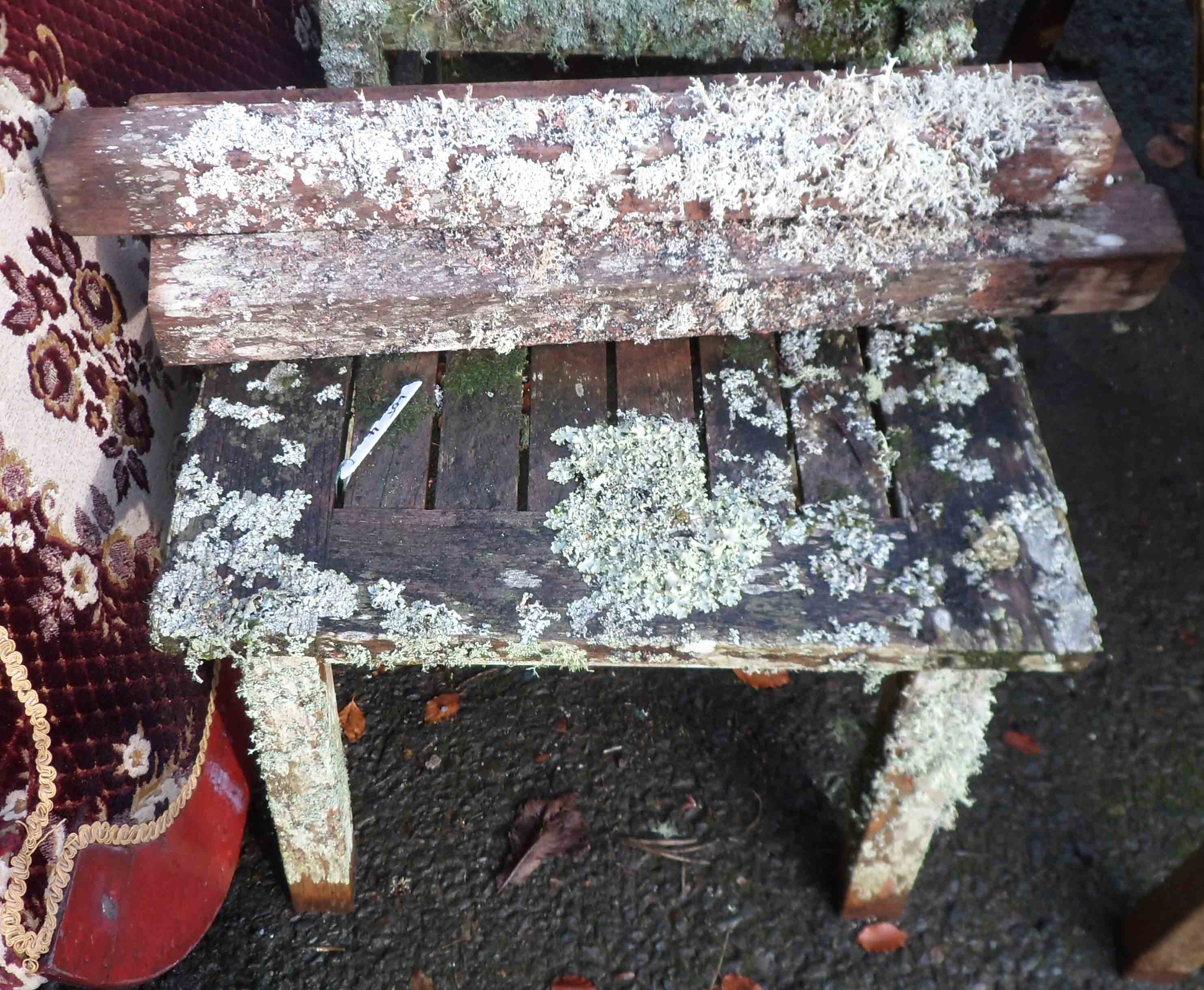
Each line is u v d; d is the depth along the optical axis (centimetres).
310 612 114
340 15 166
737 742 182
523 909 163
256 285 122
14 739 115
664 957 159
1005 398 127
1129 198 128
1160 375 228
